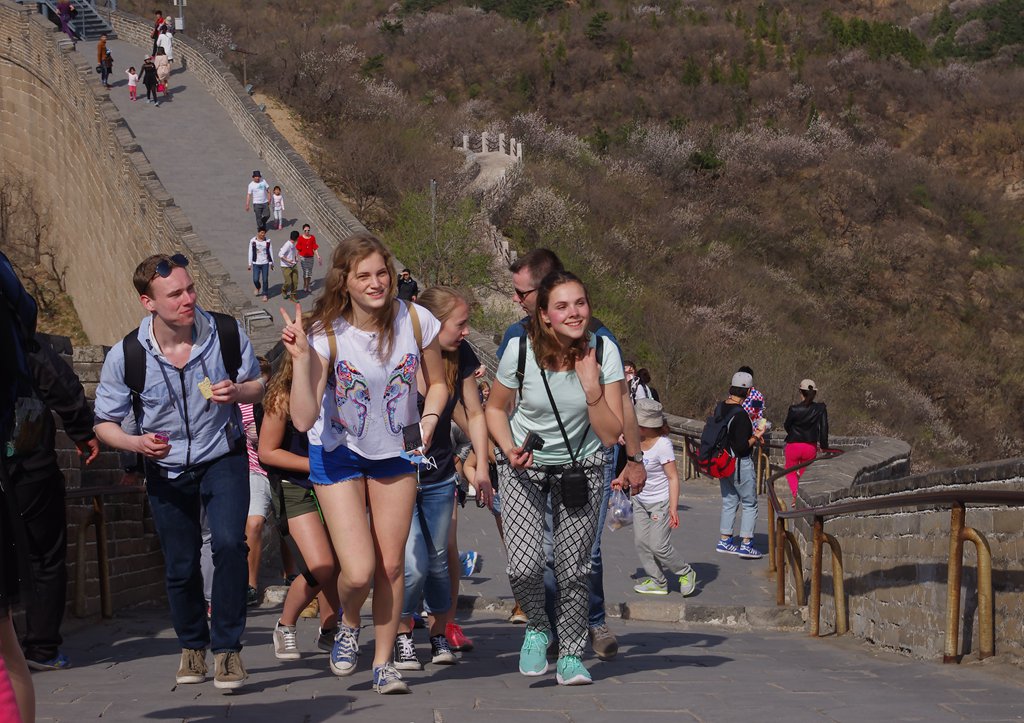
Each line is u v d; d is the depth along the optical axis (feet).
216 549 47.16
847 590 77.05
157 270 45.52
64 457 73.87
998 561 54.95
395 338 45.34
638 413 92.12
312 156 439.63
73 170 372.38
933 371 536.83
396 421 45.88
